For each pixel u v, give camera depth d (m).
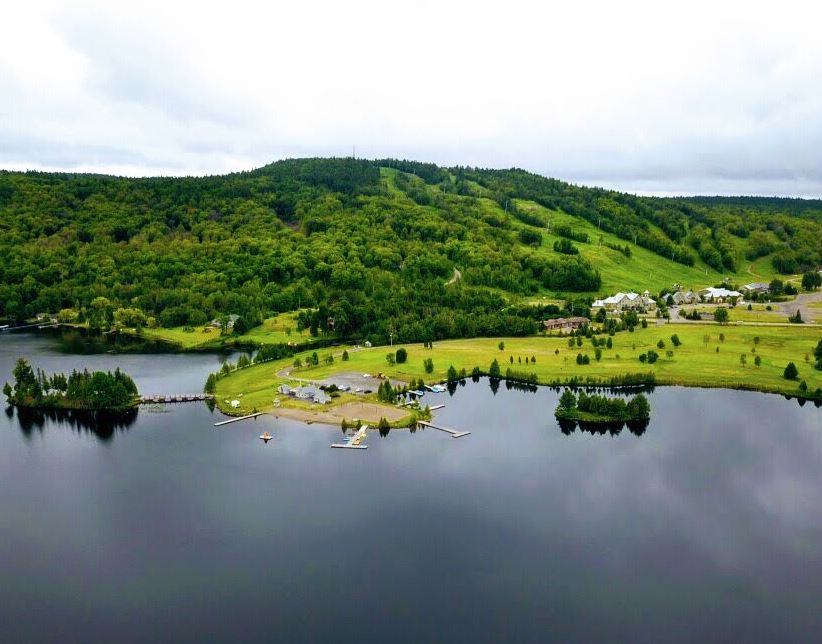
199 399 166.12
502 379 187.50
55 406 158.00
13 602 85.56
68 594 87.12
